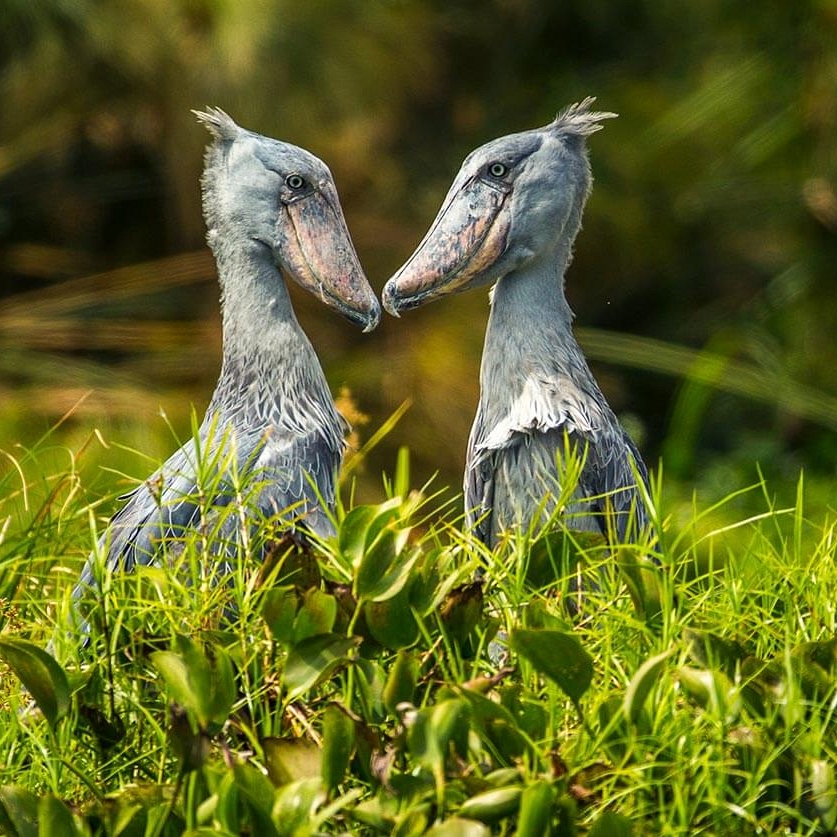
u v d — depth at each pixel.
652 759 6.36
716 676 6.35
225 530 8.59
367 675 6.63
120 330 16.34
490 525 9.06
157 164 18.83
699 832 6.27
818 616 7.43
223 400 9.46
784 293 19.36
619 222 20.09
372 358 16.55
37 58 17.50
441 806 5.96
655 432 20.88
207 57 16.98
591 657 6.50
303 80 17.05
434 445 16.12
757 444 19.02
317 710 6.85
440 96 19.61
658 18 21.00
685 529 7.82
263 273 9.41
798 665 6.68
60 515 8.96
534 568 7.48
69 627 7.45
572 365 8.98
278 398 9.32
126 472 12.83
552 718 6.61
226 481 8.71
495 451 8.89
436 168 18.94
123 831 6.31
